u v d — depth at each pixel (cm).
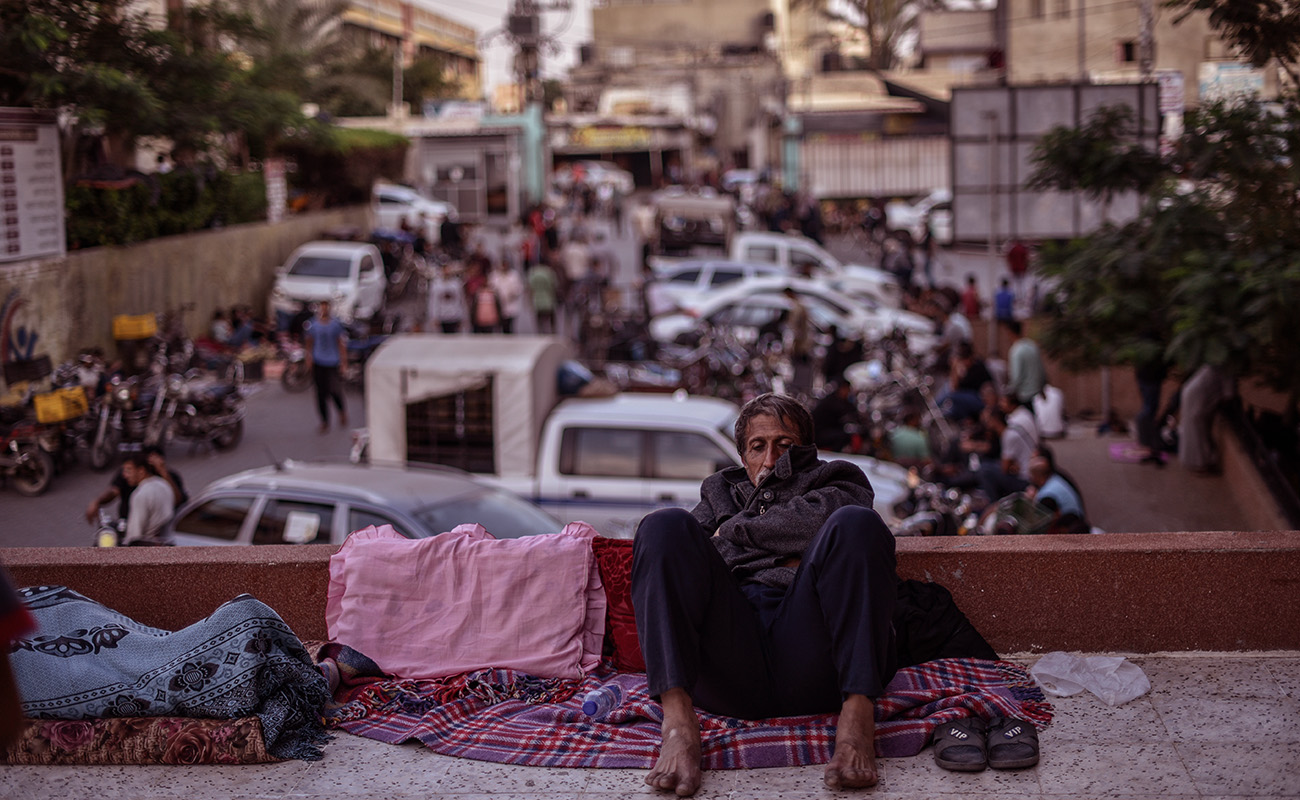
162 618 458
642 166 6322
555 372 1238
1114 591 440
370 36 5344
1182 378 1531
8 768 383
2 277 1520
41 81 1581
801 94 5112
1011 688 407
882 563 359
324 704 413
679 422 1123
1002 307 2112
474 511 873
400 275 2867
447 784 365
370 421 1177
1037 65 3028
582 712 398
